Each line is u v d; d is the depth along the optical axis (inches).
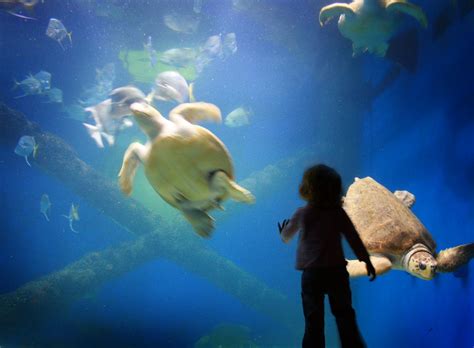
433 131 277.7
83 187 397.1
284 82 579.2
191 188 155.1
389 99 359.6
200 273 425.4
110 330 506.0
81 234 574.2
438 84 276.4
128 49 547.8
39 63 608.7
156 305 537.0
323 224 116.0
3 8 446.6
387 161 356.8
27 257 562.9
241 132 629.9
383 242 203.9
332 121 438.6
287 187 553.3
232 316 534.0
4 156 554.6
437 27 283.3
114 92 341.4
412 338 294.0
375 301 371.2
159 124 154.1
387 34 291.0
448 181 254.5
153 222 412.5
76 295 379.2
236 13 471.2
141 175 580.4
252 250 565.0
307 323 109.0
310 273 113.0
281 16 457.4
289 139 604.1
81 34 546.6
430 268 188.9
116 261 395.2
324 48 446.3
